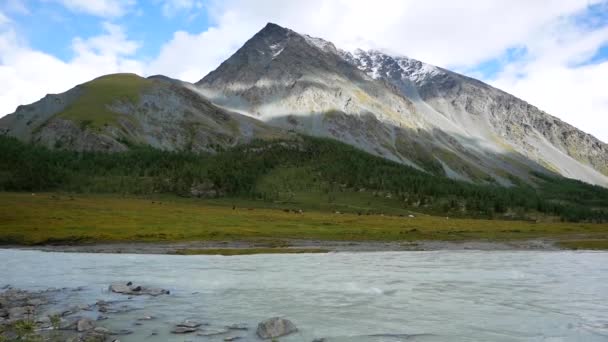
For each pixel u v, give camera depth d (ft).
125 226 323.78
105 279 123.13
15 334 61.57
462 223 479.82
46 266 155.33
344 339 63.36
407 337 64.54
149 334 64.54
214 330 67.41
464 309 84.02
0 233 269.44
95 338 59.93
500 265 168.04
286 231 340.80
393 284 115.96
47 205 424.05
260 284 115.55
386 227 398.83
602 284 116.98
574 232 411.34
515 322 73.92
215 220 396.37
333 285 113.80
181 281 120.47
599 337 65.10
